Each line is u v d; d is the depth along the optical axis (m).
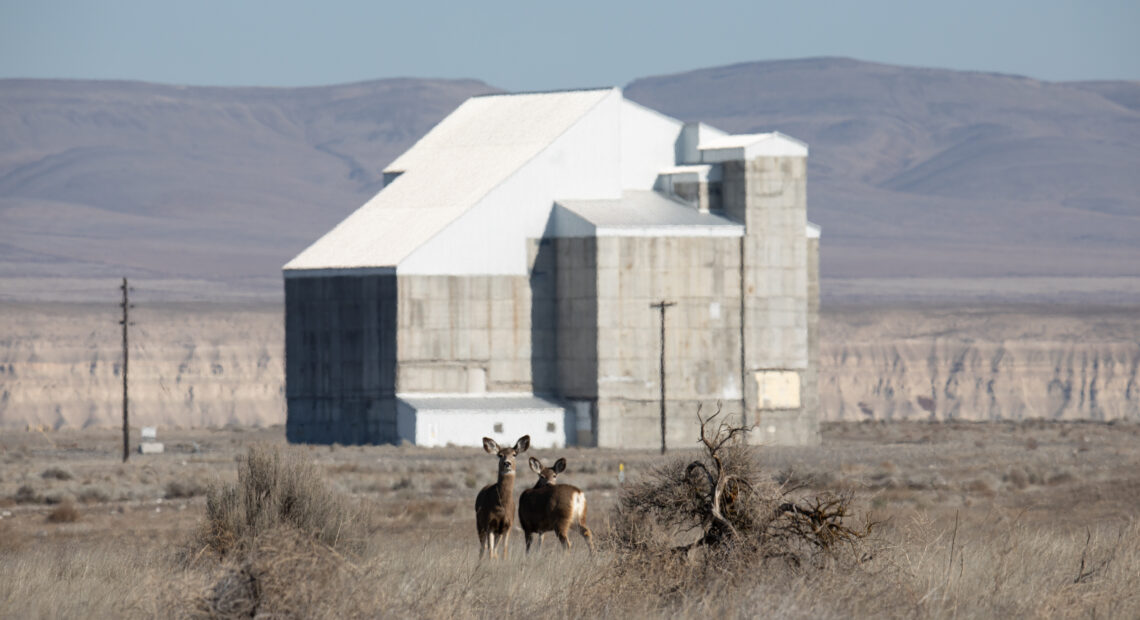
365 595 78.12
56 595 89.38
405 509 198.12
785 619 77.00
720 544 90.75
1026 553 103.44
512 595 83.50
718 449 93.44
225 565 80.12
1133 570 90.94
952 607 82.25
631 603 82.69
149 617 79.50
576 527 122.00
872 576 85.38
